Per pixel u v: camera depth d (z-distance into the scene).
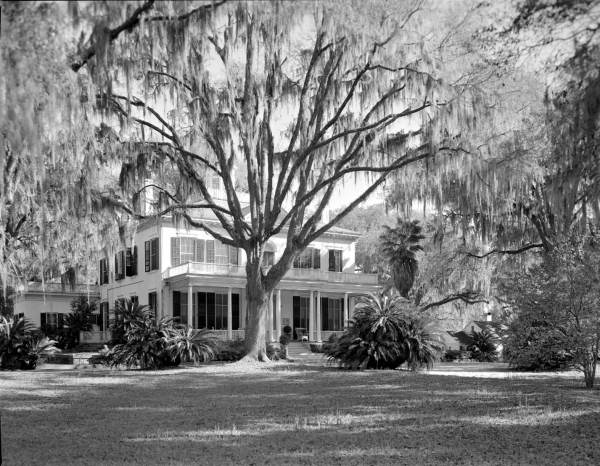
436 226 30.67
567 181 9.27
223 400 12.80
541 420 9.86
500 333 15.88
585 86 8.45
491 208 21.39
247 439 8.38
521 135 18.39
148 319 23.25
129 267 41.62
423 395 13.33
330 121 20.62
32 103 8.80
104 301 45.66
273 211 22.97
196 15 12.81
